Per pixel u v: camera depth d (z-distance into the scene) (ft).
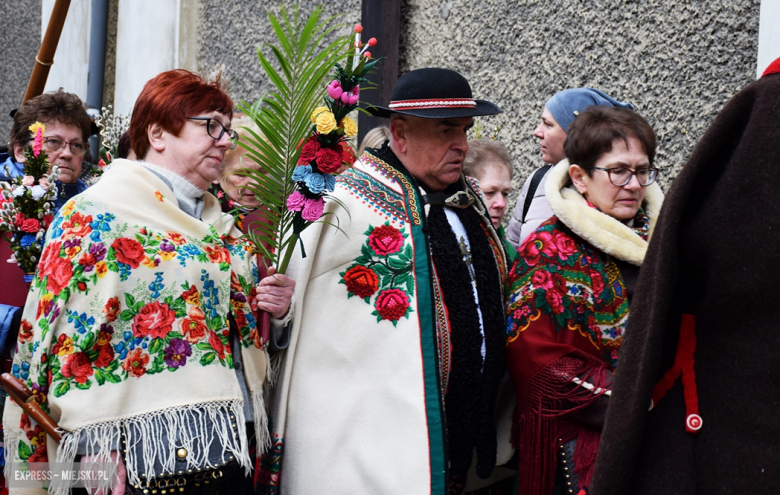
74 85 20.38
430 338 6.39
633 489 4.09
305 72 6.11
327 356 6.52
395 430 6.27
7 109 23.98
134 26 18.35
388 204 6.72
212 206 6.84
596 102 8.64
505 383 7.32
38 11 22.45
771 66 3.76
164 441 5.65
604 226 6.51
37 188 7.69
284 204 6.34
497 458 7.04
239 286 6.44
